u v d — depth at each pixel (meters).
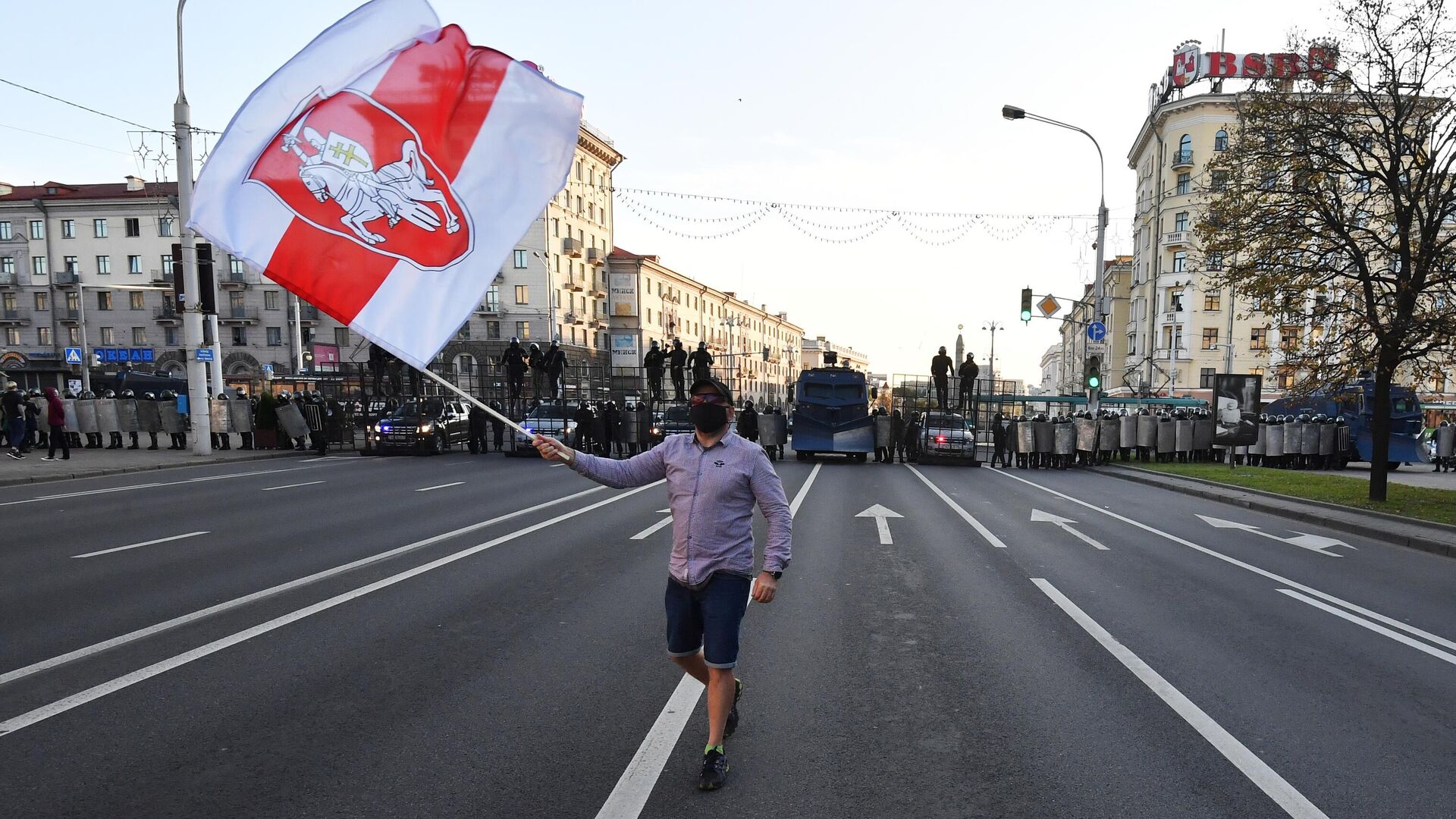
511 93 4.11
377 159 3.89
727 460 3.51
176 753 3.50
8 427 18.98
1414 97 13.11
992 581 7.32
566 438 22.12
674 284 80.88
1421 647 5.51
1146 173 58.75
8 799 3.06
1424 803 3.25
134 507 11.38
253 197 3.73
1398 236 13.78
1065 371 111.56
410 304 3.88
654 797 3.20
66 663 4.64
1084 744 3.78
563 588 6.68
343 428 24.12
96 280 62.94
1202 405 29.67
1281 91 14.05
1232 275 14.59
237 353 62.38
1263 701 4.37
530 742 3.68
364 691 4.29
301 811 3.03
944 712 4.15
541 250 59.22
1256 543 10.03
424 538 9.03
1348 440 24.17
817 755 3.62
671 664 4.79
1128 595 6.90
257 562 7.58
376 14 3.95
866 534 9.92
